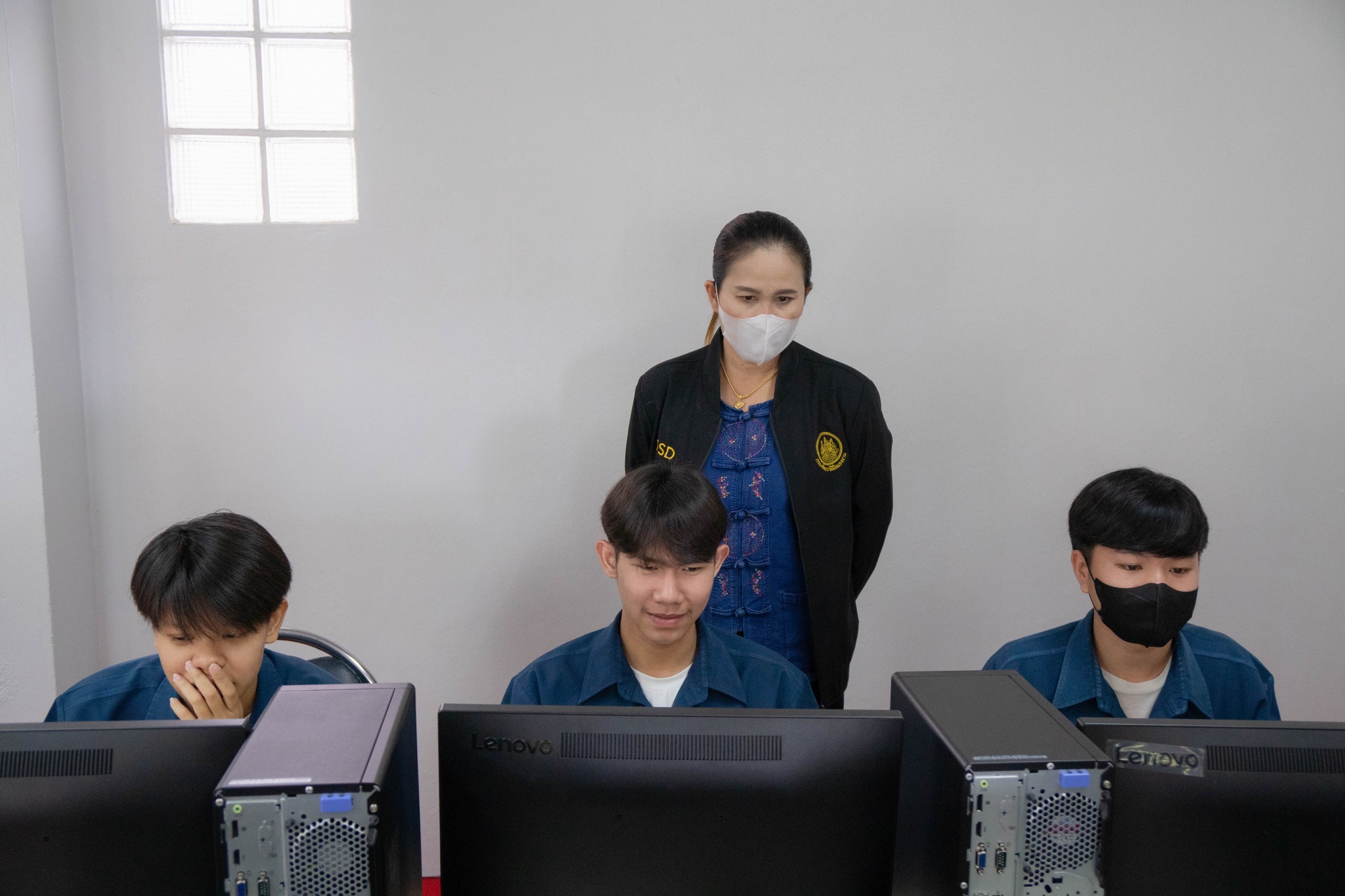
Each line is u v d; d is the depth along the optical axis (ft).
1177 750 2.95
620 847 2.92
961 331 7.61
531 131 7.20
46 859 2.84
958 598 7.98
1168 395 7.79
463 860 2.96
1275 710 4.96
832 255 7.47
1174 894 2.99
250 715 4.64
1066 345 7.68
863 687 8.10
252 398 7.33
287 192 7.21
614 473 7.67
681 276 7.45
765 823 2.91
